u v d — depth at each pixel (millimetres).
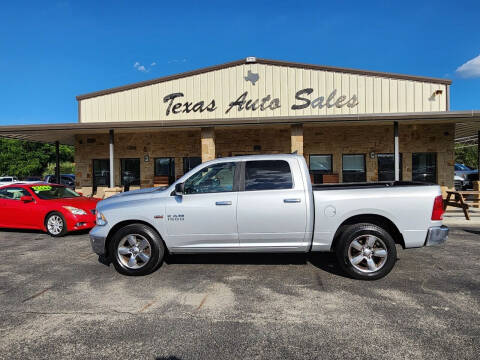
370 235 4391
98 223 4910
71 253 6113
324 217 4469
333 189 4539
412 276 4562
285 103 12516
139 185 14273
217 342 2863
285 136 13320
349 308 3529
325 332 3014
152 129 12156
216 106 12922
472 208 11617
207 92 12977
